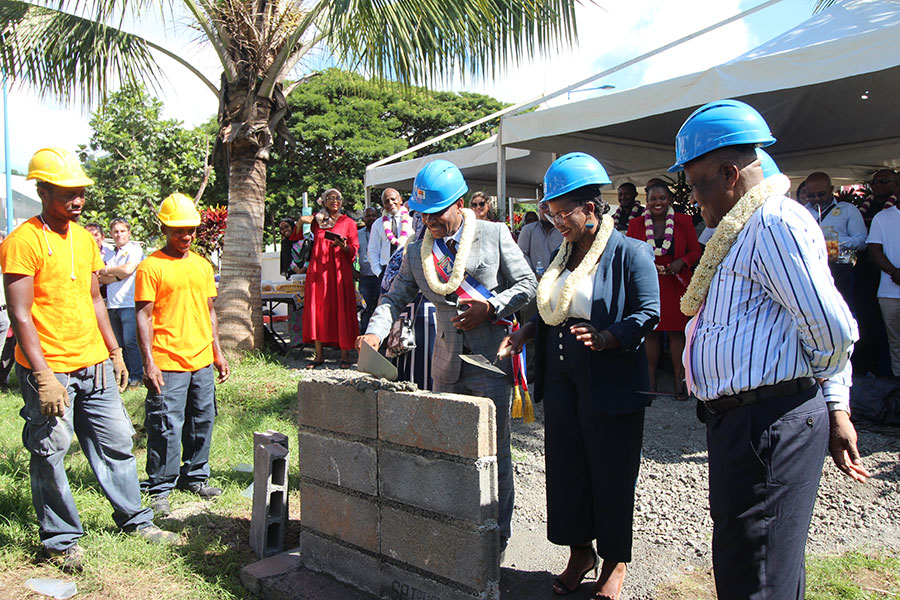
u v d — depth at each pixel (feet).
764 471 7.06
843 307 6.61
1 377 27.09
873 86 25.08
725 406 7.34
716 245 7.28
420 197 11.16
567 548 12.51
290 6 28.71
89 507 14.28
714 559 7.52
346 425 10.76
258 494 12.28
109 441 12.55
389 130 85.15
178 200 14.90
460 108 91.56
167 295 14.60
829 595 10.16
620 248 10.25
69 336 11.95
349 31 21.90
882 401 17.67
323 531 11.26
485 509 9.07
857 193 30.04
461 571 9.29
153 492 14.67
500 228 11.68
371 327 11.62
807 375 7.15
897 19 19.69
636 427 10.17
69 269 11.96
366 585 10.61
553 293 10.50
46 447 11.60
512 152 35.22
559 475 10.56
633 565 11.65
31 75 27.63
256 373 26.63
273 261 48.98
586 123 23.48
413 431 9.76
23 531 13.01
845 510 13.28
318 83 84.12
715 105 7.50
